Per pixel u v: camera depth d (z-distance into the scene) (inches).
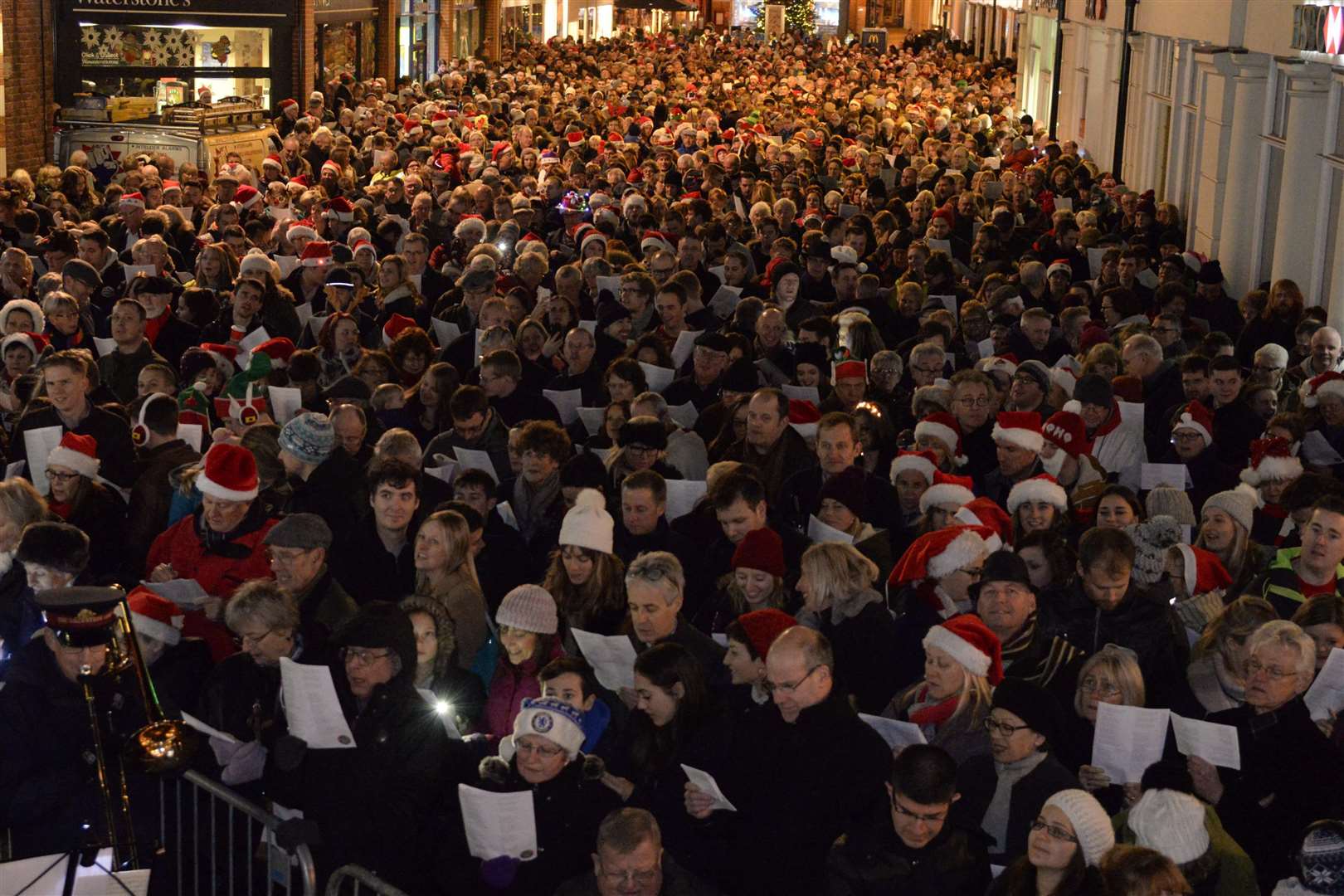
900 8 4313.5
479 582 370.9
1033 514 387.9
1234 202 941.8
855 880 257.0
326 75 1833.2
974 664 287.6
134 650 287.1
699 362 524.4
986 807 275.6
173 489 410.0
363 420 433.7
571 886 265.6
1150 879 223.5
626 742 288.7
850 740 275.6
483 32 2652.6
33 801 298.5
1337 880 232.8
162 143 1322.6
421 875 282.2
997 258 835.4
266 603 297.3
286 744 277.3
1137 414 477.1
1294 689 286.0
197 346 567.8
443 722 286.4
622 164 1164.5
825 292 748.0
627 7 3444.9
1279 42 864.3
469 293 639.1
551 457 417.4
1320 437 471.2
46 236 804.6
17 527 351.9
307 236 777.6
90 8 1487.5
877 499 406.0
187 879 297.0
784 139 1477.6
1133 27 1337.4
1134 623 328.2
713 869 278.8
